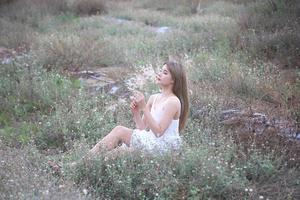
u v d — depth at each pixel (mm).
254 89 7004
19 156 4418
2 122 6227
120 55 9219
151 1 17047
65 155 4785
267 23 10391
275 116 6043
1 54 9500
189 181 4164
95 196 3996
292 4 11297
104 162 4336
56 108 6324
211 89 6945
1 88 7047
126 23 13305
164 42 10234
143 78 7586
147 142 4633
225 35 10109
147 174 4203
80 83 7535
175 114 4699
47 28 12383
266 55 8844
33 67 7969
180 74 4750
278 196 4289
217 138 5133
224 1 16062
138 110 4875
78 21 13414
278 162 4703
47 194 3551
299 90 6996
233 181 4254
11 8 14531
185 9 15469
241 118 5855
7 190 3697
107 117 5926
